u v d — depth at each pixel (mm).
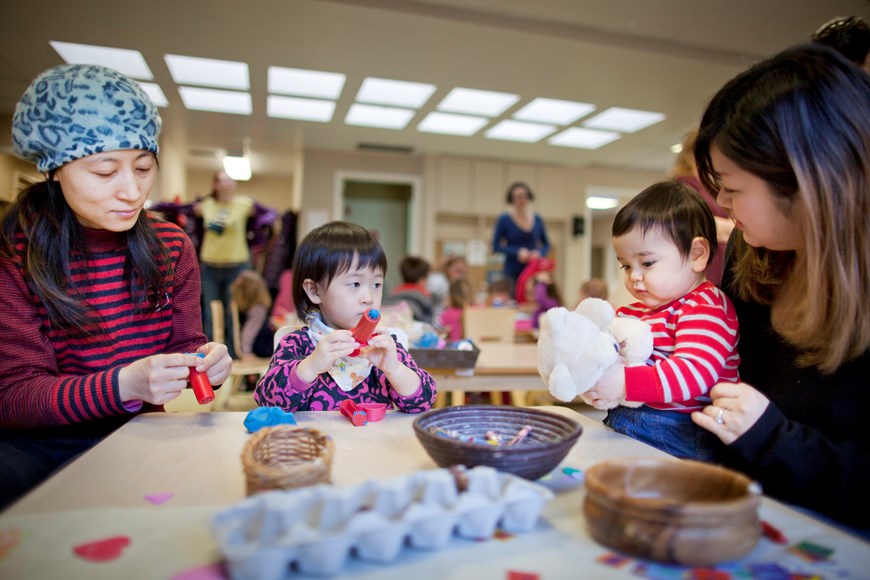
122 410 900
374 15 3373
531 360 2115
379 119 5387
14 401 898
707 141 861
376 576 477
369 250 1214
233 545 457
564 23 3615
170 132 6051
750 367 943
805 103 722
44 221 984
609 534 522
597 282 3992
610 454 789
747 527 500
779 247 827
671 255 946
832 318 729
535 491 558
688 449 926
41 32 3570
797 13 3402
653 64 4016
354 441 816
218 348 991
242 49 3834
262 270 5145
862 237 703
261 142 6422
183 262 1212
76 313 993
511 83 4410
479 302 5023
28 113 914
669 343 952
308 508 502
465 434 803
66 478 670
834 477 705
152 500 611
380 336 1036
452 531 553
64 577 462
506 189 7094
